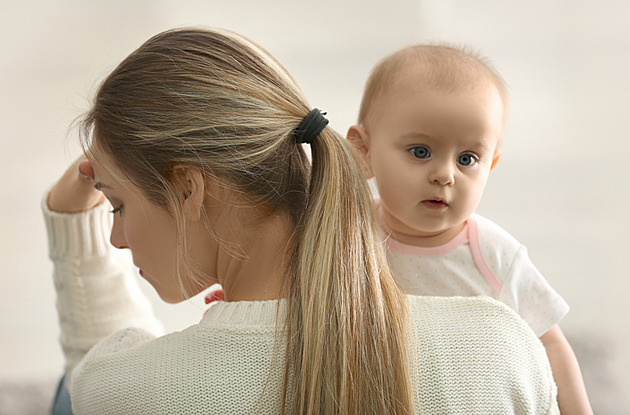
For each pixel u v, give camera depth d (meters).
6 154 3.38
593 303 2.65
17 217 3.10
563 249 2.89
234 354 0.85
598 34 4.18
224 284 0.95
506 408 0.85
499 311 0.90
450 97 1.12
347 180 0.91
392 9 4.36
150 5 4.35
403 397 0.83
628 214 3.07
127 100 0.89
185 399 0.83
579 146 3.47
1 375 2.42
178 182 0.89
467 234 1.22
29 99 3.62
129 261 1.20
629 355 2.43
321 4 4.43
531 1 4.48
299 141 0.92
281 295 0.88
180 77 0.87
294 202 0.93
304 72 3.68
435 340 0.86
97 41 3.99
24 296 2.76
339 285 0.85
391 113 1.16
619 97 3.77
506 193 3.20
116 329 1.14
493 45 4.04
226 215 0.90
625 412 2.20
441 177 1.11
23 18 4.23
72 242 1.12
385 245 1.23
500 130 1.19
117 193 0.94
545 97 3.76
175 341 0.87
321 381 0.83
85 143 0.99
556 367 1.21
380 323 0.85
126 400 0.85
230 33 0.93
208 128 0.87
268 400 0.83
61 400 1.13
